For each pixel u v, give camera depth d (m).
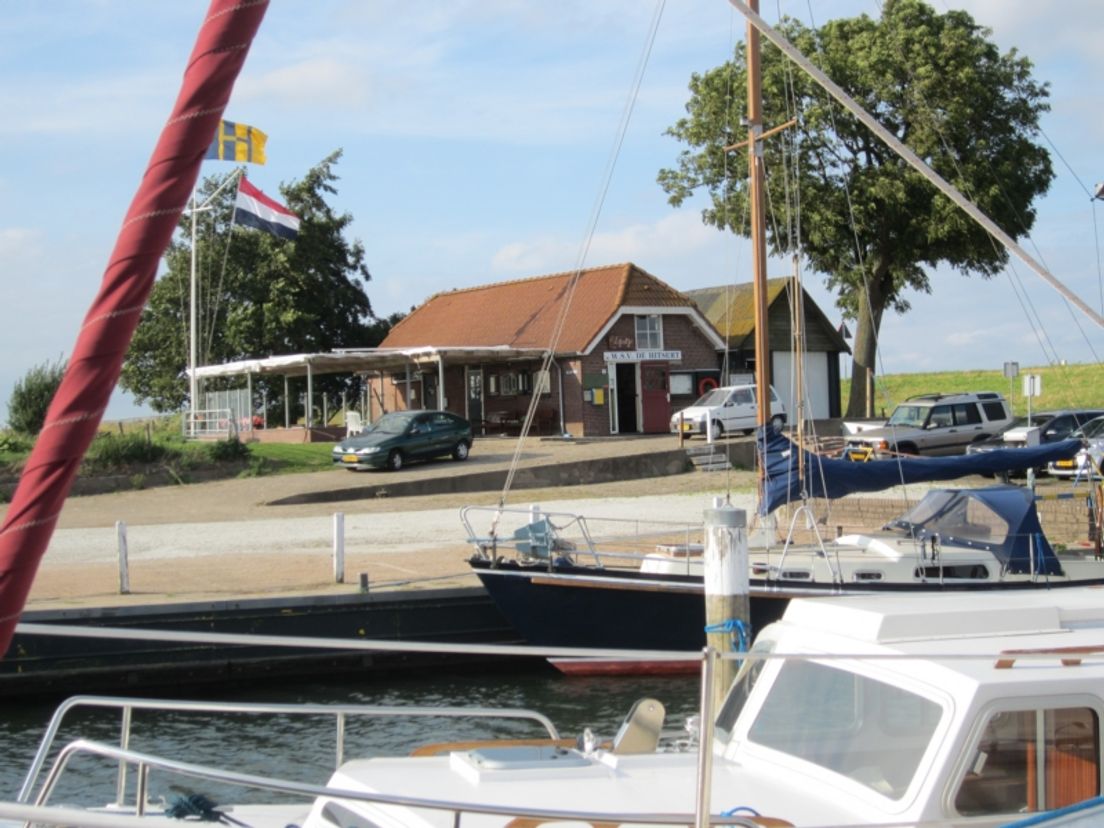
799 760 5.59
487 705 15.06
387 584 18.50
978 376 69.44
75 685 15.79
